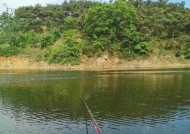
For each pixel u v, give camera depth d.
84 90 58.62
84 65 118.12
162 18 130.12
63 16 153.75
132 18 125.12
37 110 43.25
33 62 120.38
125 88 60.00
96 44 119.31
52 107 44.81
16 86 66.44
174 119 37.09
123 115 39.22
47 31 145.88
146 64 119.62
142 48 121.12
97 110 42.00
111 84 66.06
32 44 128.75
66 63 117.50
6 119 38.97
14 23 143.75
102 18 123.12
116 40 123.44
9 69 116.56
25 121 37.88
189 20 129.88
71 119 38.00
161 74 85.81
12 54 123.88
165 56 122.44
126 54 120.62
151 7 143.75
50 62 118.56
